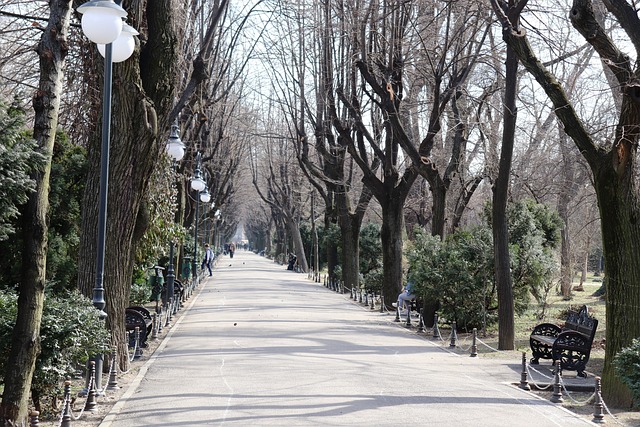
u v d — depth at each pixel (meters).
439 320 25.92
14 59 17.48
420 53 27.17
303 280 55.44
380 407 11.02
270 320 24.77
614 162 12.32
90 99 16.11
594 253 67.12
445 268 22.28
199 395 11.87
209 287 43.97
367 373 14.16
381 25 26.81
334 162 40.72
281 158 68.38
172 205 24.42
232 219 130.00
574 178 36.69
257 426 9.72
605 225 12.56
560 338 14.64
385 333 21.94
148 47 14.15
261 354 16.58
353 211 44.56
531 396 12.50
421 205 47.91
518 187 31.53
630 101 12.08
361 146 32.34
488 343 20.08
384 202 31.45
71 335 10.19
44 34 9.32
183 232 26.83
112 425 9.86
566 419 10.76
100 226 11.76
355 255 41.44
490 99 28.09
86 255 13.98
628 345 12.19
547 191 34.12
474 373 14.84
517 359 17.06
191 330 21.69
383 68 26.48
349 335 20.89
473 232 23.27
